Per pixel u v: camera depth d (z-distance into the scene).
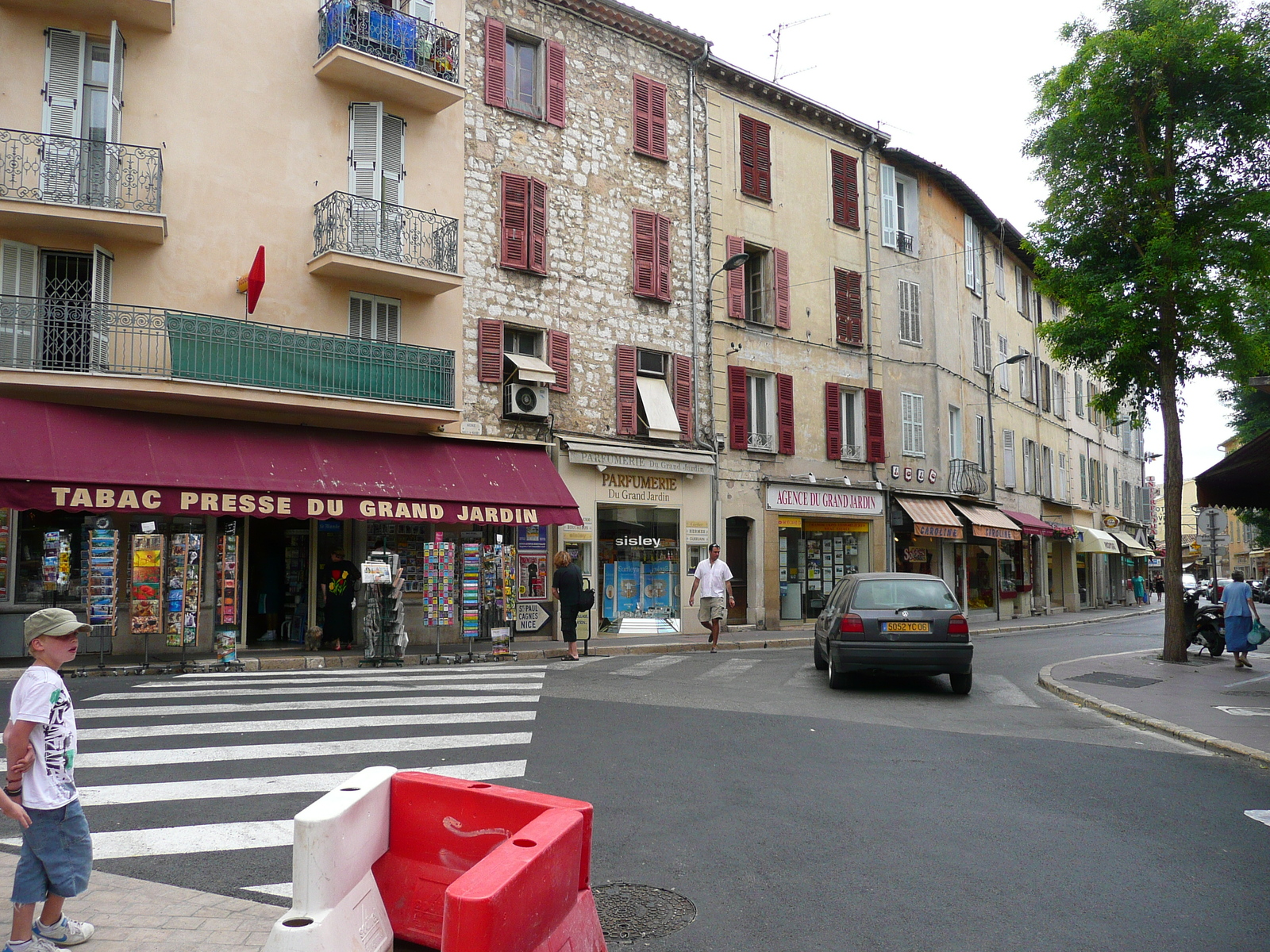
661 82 22.05
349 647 15.94
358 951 3.38
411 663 14.77
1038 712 10.55
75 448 13.30
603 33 21.00
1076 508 40.84
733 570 22.69
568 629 15.98
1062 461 40.31
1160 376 16.00
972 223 32.59
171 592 13.23
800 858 5.23
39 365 13.76
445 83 17.45
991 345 33.00
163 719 9.09
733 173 23.44
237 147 15.85
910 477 27.50
